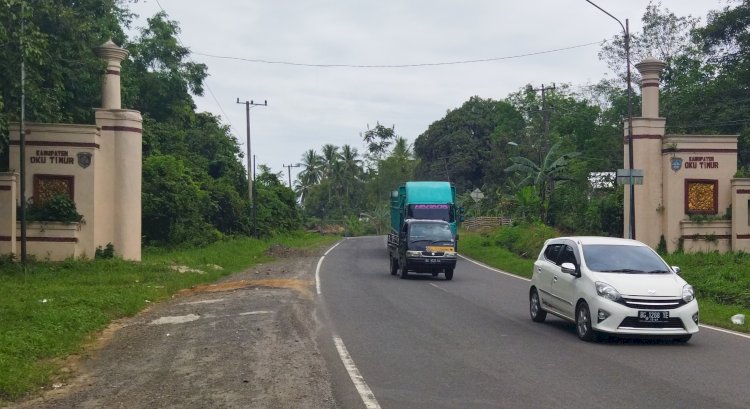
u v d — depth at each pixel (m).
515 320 14.25
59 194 23.84
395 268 25.30
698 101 36.25
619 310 11.05
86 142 24.08
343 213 90.19
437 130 75.81
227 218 46.16
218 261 29.20
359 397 7.87
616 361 9.96
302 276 23.86
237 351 10.63
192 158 47.19
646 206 25.72
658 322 11.05
